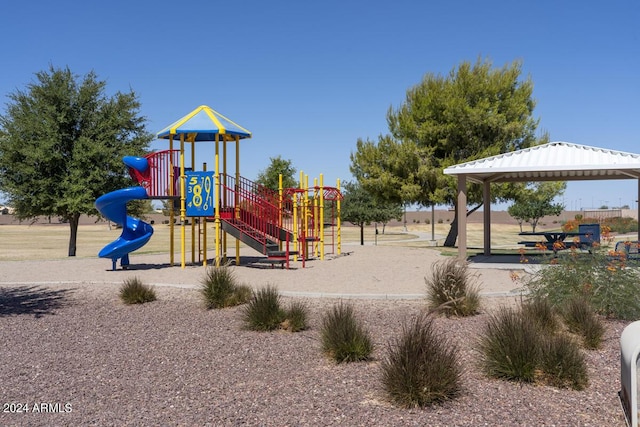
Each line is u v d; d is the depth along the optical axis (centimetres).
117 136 2569
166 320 955
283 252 1656
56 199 2366
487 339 647
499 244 3422
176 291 1236
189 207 1680
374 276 1459
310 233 2267
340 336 689
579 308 778
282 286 1287
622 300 876
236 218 1709
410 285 1289
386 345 743
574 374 571
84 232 5800
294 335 832
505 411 504
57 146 2466
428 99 2725
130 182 2519
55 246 3431
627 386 467
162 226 7231
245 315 944
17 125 2425
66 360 713
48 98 2494
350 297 1125
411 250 2352
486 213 2075
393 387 528
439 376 529
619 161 1559
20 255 2605
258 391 573
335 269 1623
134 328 899
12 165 2408
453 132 2661
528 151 1752
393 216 3459
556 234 2036
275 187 3738
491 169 1623
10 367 685
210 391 578
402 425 473
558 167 1544
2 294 1249
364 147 2836
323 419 489
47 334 866
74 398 564
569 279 921
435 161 2733
